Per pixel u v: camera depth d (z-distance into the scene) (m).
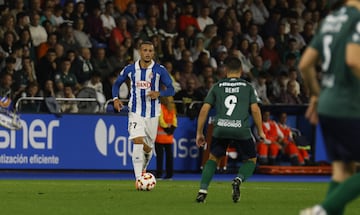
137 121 46.59
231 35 74.94
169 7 75.31
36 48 67.44
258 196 43.44
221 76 70.25
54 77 65.38
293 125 68.94
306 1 83.12
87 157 63.97
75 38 69.19
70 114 63.66
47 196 41.19
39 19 68.56
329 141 22.89
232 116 37.69
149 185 45.22
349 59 21.45
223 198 41.25
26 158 62.94
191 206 36.59
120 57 68.75
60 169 63.53
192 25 75.38
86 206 36.12
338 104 22.17
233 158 65.62
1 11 67.50
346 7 22.56
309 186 53.44
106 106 65.00
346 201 21.88
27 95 63.31
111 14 72.19
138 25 71.56
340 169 23.31
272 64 75.94
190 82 67.00
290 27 79.06
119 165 64.50
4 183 51.06
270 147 66.62
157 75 46.81
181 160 65.81
